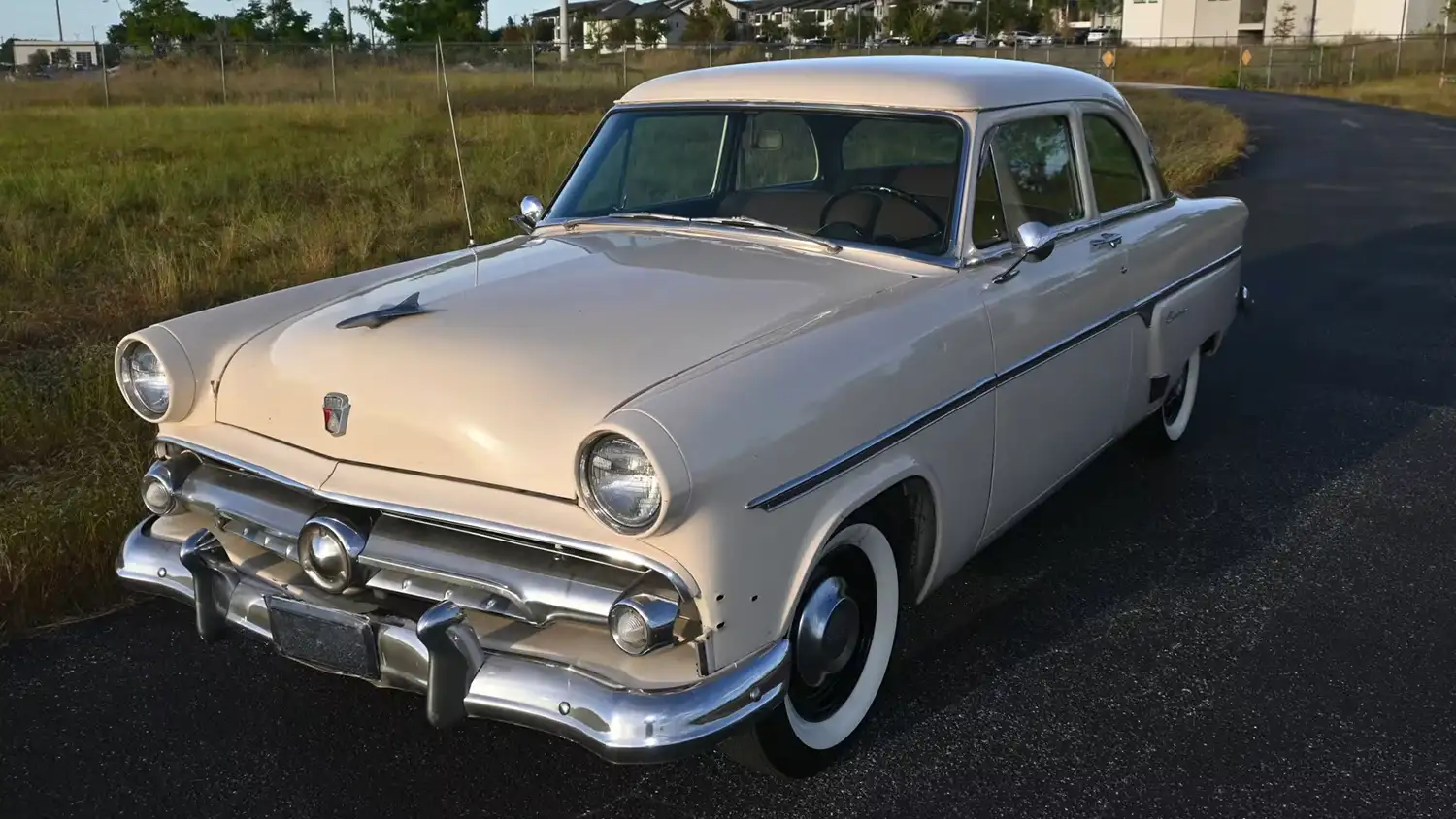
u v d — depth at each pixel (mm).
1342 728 3199
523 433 2486
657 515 2268
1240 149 18250
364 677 2646
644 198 3967
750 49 35375
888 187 3537
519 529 2410
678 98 4031
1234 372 6578
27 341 6422
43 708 3230
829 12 82188
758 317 2896
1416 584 4039
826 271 3279
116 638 3611
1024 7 77562
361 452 2652
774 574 2525
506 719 2467
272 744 3098
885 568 3066
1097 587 4004
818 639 2811
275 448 2793
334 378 2723
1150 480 4980
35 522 3938
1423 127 23141
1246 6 70812
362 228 9047
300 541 2637
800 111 3732
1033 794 2918
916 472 2959
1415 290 8539
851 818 2826
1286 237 10727
